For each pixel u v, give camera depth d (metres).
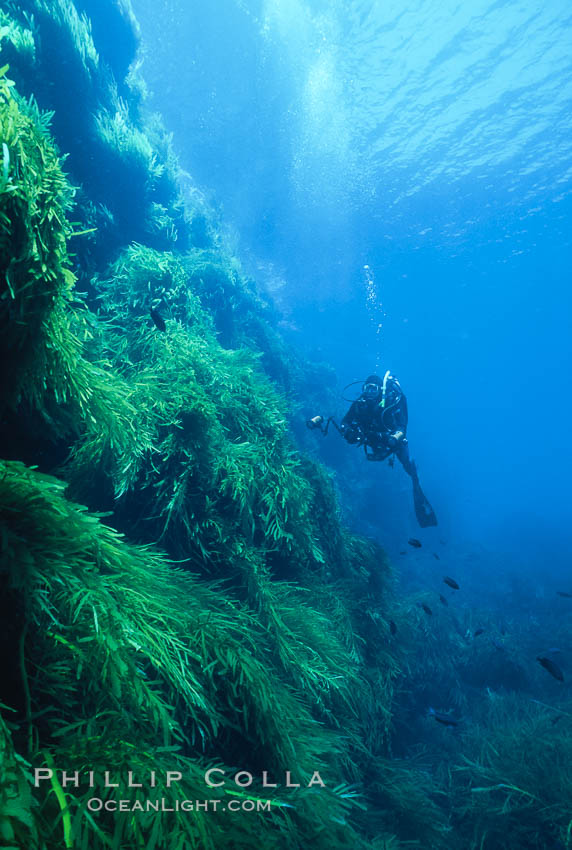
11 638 1.10
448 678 6.63
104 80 4.34
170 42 14.62
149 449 2.33
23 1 3.29
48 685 1.11
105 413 1.86
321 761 2.03
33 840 0.76
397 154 20.75
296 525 3.44
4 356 1.32
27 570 1.08
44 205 1.30
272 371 7.65
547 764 4.52
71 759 1.01
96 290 3.34
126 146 4.07
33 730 1.05
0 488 1.13
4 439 1.77
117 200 4.08
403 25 15.83
